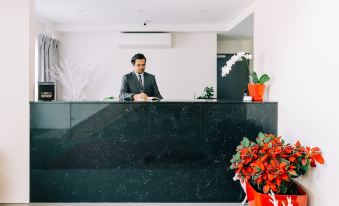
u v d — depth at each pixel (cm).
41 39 700
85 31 784
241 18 642
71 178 346
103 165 346
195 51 816
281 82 339
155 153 345
